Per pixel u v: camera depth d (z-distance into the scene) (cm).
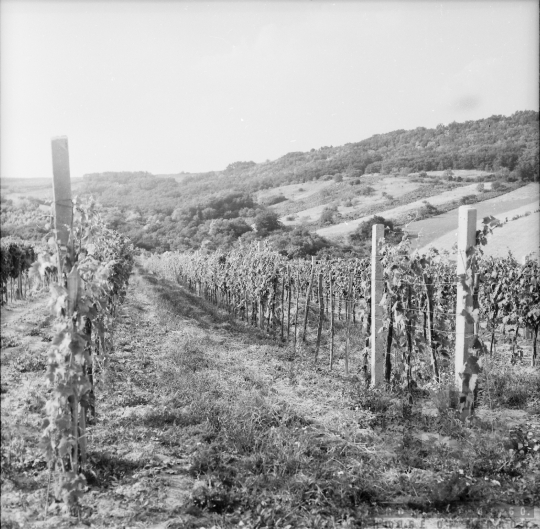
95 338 827
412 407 771
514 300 1145
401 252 873
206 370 995
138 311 1920
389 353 908
